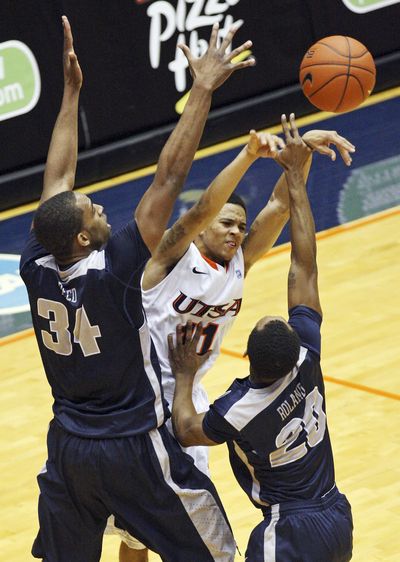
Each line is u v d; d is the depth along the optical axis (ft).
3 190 66.49
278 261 56.39
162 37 70.23
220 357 46.98
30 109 66.74
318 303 27.17
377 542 33.53
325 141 26.96
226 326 29.96
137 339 25.99
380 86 79.10
